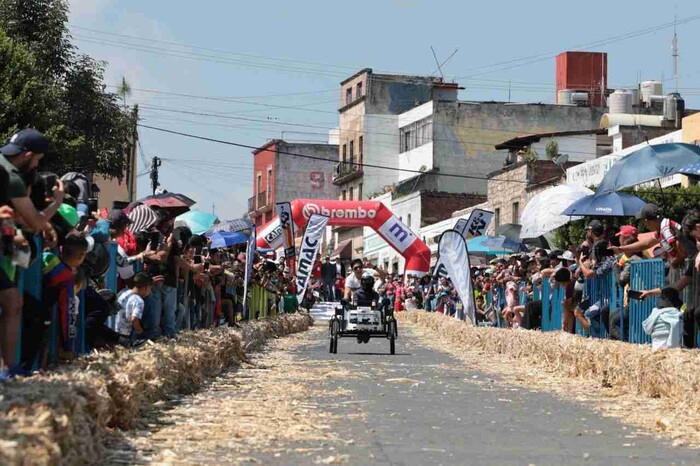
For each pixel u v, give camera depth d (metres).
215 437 10.66
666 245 17.36
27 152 11.53
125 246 19.58
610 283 21.58
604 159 52.31
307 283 46.00
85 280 14.62
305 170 116.88
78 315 14.45
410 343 33.03
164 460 9.20
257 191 123.69
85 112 45.69
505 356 25.12
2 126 39.09
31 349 12.05
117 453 9.44
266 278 38.53
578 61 86.31
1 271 10.24
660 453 10.33
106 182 68.00
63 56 45.31
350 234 100.44
